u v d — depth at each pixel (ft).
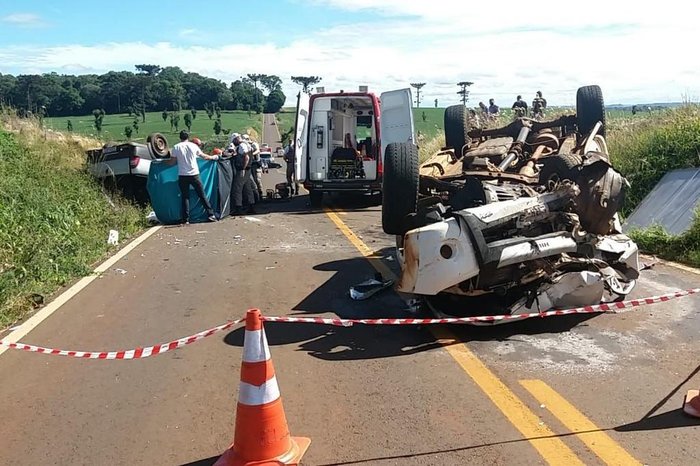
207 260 30.45
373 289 23.22
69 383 15.97
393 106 49.83
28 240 27.76
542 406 13.73
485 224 17.71
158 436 13.14
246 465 11.57
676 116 42.27
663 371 15.37
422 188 22.67
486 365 16.11
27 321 21.25
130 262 30.32
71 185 40.52
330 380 15.61
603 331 18.29
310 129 51.72
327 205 52.65
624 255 20.08
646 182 36.22
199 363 17.10
